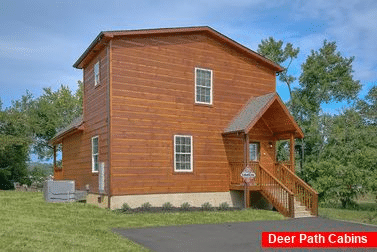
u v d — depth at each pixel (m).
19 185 34.28
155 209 15.98
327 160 23.64
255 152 20.56
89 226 11.97
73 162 22.52
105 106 16.97
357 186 22.80
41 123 43.44
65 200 18.61
